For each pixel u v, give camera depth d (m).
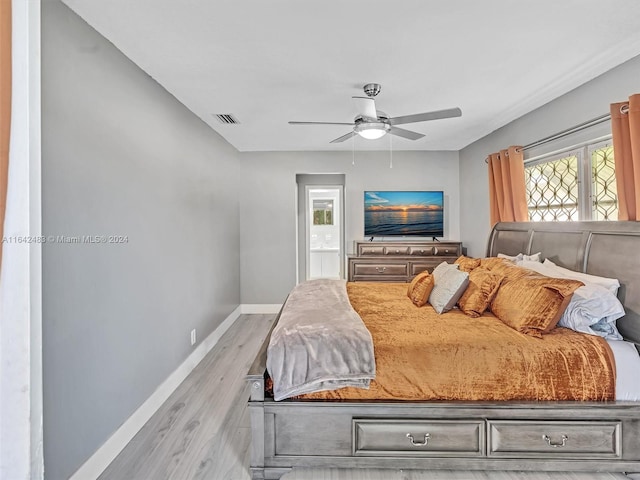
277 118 3.48
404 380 1.81
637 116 1.97
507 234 3.36
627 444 1.75
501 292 2.32
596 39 2.00
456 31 1.92
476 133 4.10
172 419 2.38
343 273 5.38
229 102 3.01
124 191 2.15
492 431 1.77
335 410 1.79
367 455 1.80
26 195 1.12
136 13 1.73
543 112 3.08
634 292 1.93
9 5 1.07
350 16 1.78
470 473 1.84
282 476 1.83
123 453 2.03
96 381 1.86
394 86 2.68
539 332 1.95
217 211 4.04
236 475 1.85
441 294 2.50
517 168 3.27
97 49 1.90
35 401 1.16
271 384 1.87
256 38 1.98
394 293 3.12
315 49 2.12
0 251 1.08
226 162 4.43
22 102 1.12
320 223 6.00
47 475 1.51
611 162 2.41
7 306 1.09
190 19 1.79
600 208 2.51
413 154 5.07
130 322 2.20
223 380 2.97
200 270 3.46
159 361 2.58
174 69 2.37
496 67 2.36
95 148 1.87
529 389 1.79
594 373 1.78
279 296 5.16
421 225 5.08
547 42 2.04
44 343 1.51
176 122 2.92
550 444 1.77
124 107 2.16
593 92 2.51
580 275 2.23
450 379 1.81
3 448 1.11
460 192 5.03
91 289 1.83
